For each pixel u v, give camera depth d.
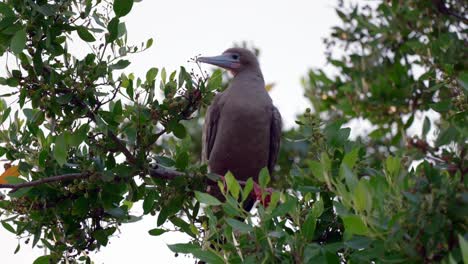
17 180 11.20
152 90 11.80
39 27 11.51
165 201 11.64
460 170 9.82
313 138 11.42
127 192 12.11
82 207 11.34
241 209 9.64
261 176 9.90
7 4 11.66
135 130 11.55
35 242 11.42
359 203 8.59
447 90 15.32
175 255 11.03
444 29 15.99
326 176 9.09
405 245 8.75
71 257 11.70
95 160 11.24
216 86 12.12
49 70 11.62
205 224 11.45
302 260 9.41
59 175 11.33
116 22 11.60
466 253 6.97
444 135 10.33
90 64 11.50
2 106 11.77
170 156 12.53
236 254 9.60
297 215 9.85
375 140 15.58
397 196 8.95
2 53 11.60
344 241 9.08
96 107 11.55
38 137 11.57
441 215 8.72
